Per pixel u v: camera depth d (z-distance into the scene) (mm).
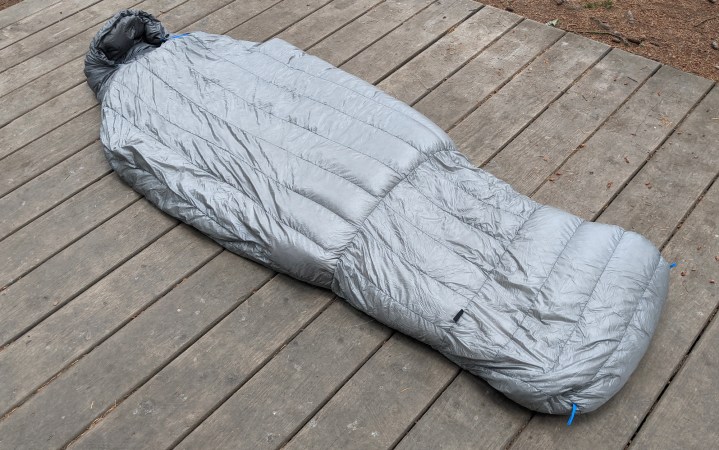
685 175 2518
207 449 1819
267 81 2619
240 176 2320
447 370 1974
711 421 1838
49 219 2430
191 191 2338
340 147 2318
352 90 2545
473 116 2785
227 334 2076
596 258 2002
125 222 2414
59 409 1914
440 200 2193
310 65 2684
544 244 2041
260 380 1963
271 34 3256
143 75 2664
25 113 2867
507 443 1818
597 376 1808
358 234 2125
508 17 3322
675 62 3137
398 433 1841
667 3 3555
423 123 2457
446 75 2992
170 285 2213
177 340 2062
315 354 2021
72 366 2012
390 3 3438
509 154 2621
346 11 3391
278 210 2203
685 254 2254
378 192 2176
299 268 2141
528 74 2984
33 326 2113
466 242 2080
